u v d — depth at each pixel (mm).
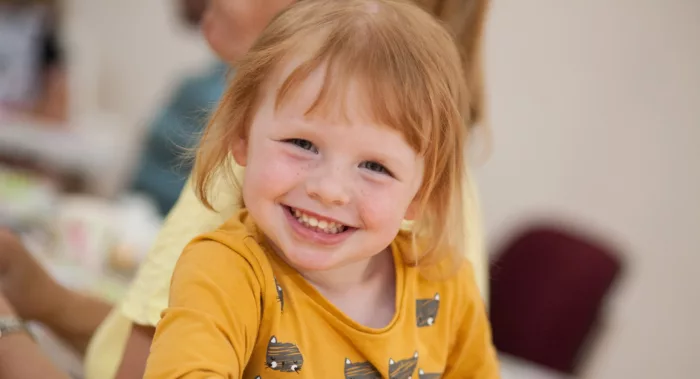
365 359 882
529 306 2561
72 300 1350
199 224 1011
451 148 896
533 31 3156
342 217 811
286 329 854
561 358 2502
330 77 792
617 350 3166
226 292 818
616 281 2557
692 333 3064
